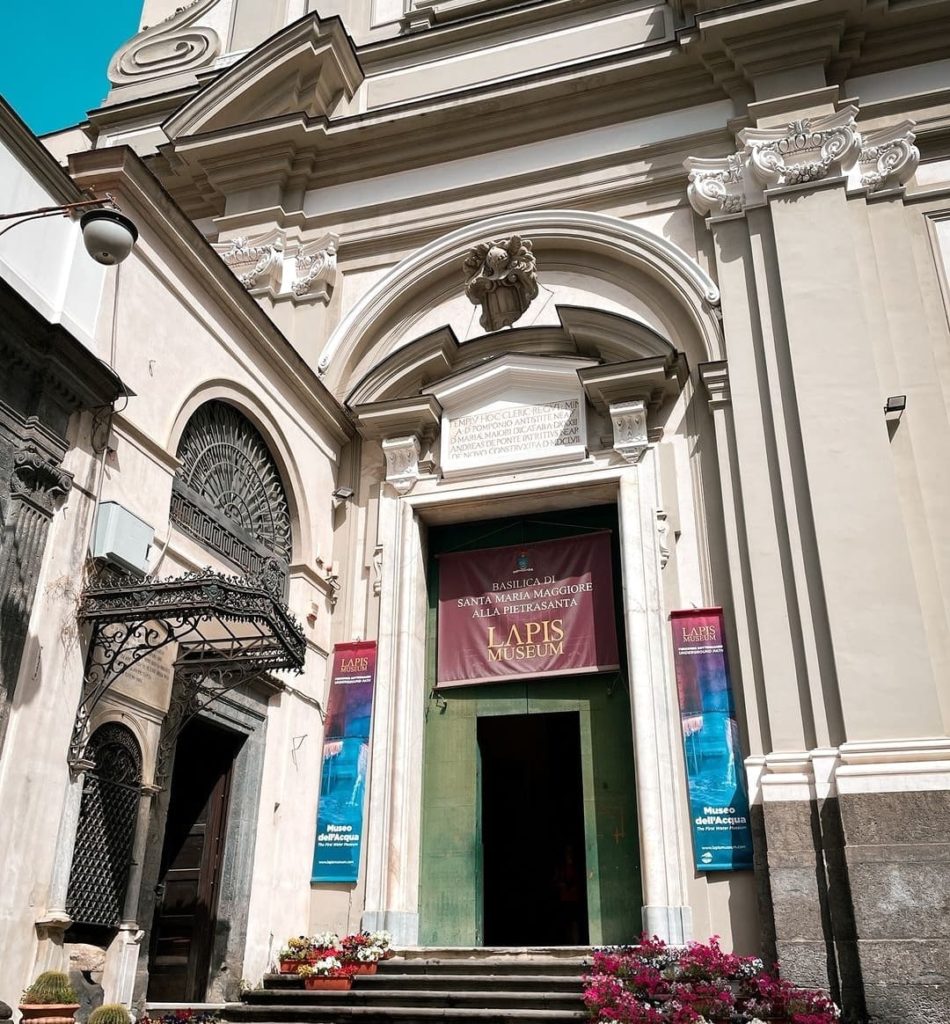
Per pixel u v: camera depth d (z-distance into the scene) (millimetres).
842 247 9586
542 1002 7051
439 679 10016
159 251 7684
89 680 6344
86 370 6445
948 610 8312
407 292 11469
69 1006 5223
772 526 8898
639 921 8539
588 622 9672
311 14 12242
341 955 8047
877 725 7824
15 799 5609
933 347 9398
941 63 10562
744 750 8422
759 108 10539
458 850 9344
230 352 8695
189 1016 7125
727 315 9867
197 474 8227
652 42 11883
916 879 7102
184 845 8242
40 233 6375
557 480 9875
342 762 9523
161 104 13758
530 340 10711
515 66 12383
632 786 9008
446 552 10547
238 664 7539
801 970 7262
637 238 10688
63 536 6250
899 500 8641
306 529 9852
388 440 10617
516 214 11266
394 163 12055
